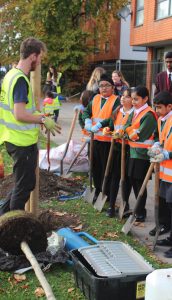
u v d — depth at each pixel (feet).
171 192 15.08
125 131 17.95
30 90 14.52
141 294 11.32
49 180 22.86
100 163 20.58
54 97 46.32
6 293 12.48
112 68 80.43
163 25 59.52
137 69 71.05
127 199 19.19
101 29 100.17
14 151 14.70
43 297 12.27
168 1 58.29
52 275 13.51
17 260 13.79
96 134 20.20
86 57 100.58
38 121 14.40
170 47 64.39
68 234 15.26
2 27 113.39
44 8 93.30
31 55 14.56
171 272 10.06
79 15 97.86
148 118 17.40
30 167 14.88
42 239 13.71
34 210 16.93
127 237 16.79
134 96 17.56
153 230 16.96
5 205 15.99
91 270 11.98
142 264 11.93
